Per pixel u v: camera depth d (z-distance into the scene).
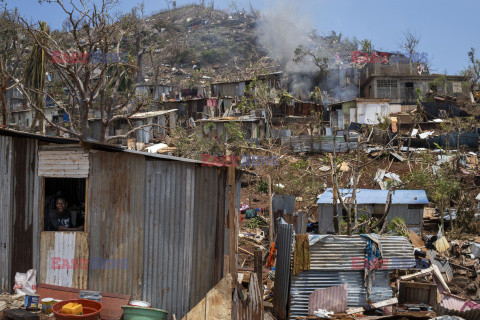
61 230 9.20
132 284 9.12
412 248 11.99
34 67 19.95
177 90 69.25
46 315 8.43
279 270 11.95
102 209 8.98
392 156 35.50
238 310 8.90
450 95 53.16
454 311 10.64
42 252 9.07
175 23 121.25
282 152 38.22
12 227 9.13
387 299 11.79
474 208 25.44
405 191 22.47
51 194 10.42
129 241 9.11
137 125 39.47
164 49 99.94
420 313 11.28
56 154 9.03
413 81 53.12
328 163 33.53
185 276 9.47
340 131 42.12
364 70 57.50
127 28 26.89
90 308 8.18
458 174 32.97
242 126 40.69
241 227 22.38
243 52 99.62
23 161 9.15
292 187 28.64
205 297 8.84
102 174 8.98
